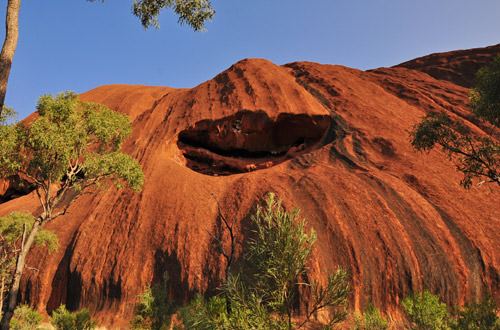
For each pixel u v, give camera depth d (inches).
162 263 815.1
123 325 716.7
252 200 900.6
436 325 394.3
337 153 1074.7
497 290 631.8
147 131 1350.9
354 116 1227.9
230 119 1251.2
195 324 276.2
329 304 237.0
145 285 790.5
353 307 613.9
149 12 381.7
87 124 609.0
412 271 655.8
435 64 2054.6
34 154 527.2
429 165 928.3
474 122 1153.4
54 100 578.2
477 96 454.3
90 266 858.8
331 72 1608.0
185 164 1246.3
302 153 1216.8
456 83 1792.6
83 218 1023.0
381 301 636.7
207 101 1384.1
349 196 836.6
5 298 823.1
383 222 752.3
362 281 652.7
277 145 1299.2
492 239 703.1
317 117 1243.2
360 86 1467.8
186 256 801.6
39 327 692.7
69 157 550.3
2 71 232.5
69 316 568.4
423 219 759.1
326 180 920.9
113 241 902.4
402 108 1283.2
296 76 1612.9
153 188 1026.7
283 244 241.0
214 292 716.7
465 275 647.1
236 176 1094.4
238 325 233.6
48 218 514.9
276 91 1338.6
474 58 1899.6
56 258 924.0
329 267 678.5
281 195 871.7
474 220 749.3
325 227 763.4
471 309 350.0
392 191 844.0
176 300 740.0
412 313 422.0
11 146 524.1
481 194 817.5
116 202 1021.2
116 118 656.4
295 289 631.8
